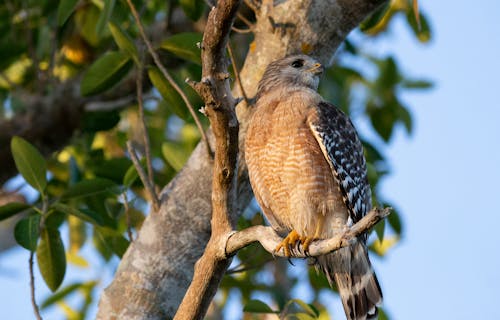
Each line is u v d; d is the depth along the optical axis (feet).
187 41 35.12
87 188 35.29
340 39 34.96
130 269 33.58
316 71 34.99
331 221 34.27
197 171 33.88
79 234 45.29
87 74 36.32
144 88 46.78
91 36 45.24
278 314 33.45
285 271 45.32
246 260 37.50
